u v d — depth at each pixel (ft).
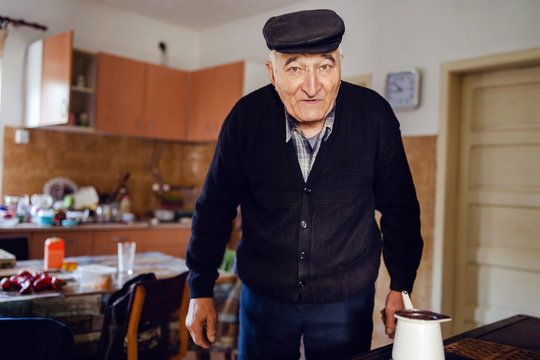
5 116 12.66
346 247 3.86
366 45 11.95
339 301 3.86
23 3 12.82
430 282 10.59
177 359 6.90
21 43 12.88
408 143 11.01
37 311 5.87
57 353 4.52
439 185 10.49
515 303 10.00
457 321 10.80
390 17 11.47
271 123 3.94
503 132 10.16
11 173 12.77
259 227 4.02
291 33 3.30
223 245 4.29
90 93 13.17
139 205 15.39
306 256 3.82
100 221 12.82
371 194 4.06
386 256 4.12
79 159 14.01
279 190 3.88
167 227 13.56
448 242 10.55
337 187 3.83
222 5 14.16
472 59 10.03
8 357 4.37
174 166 16.28
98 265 7.61
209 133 14.39
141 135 14.03
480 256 10.46
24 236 10.20
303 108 3.53
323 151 3.81
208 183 4.22
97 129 13.08
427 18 10.78
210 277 4.23
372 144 3.90
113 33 14.67
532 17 9.22
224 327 7.50
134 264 8.55
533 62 9.44
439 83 10.54
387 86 11.20
